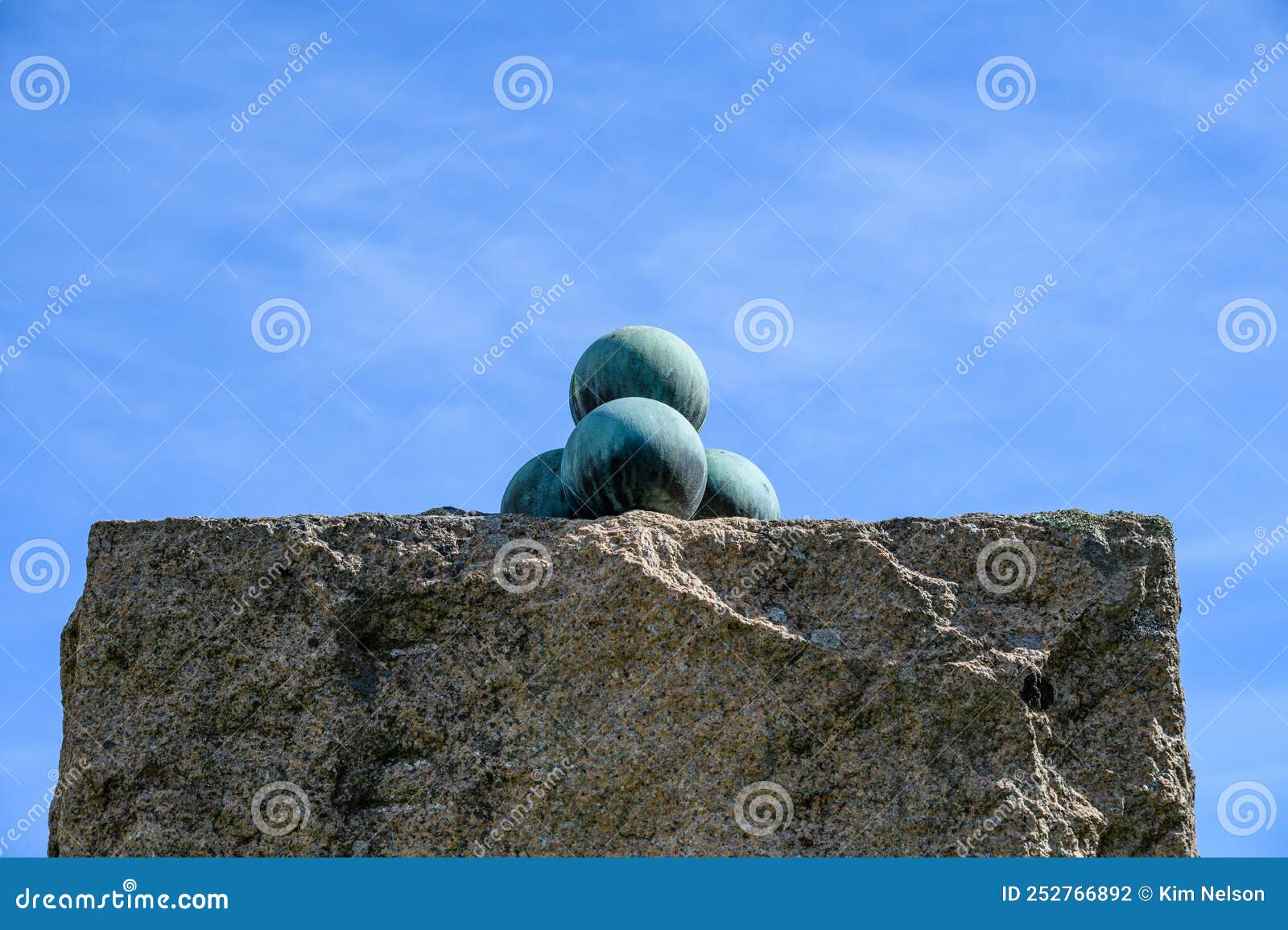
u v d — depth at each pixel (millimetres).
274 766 10758
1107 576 11133
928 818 10492
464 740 10789
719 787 10602
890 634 10938
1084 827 10562
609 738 10703
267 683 10922
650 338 12609
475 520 11352
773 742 10664
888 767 10633
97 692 11023
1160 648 11023
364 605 11078
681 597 10867
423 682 10922
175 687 10977
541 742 10727
